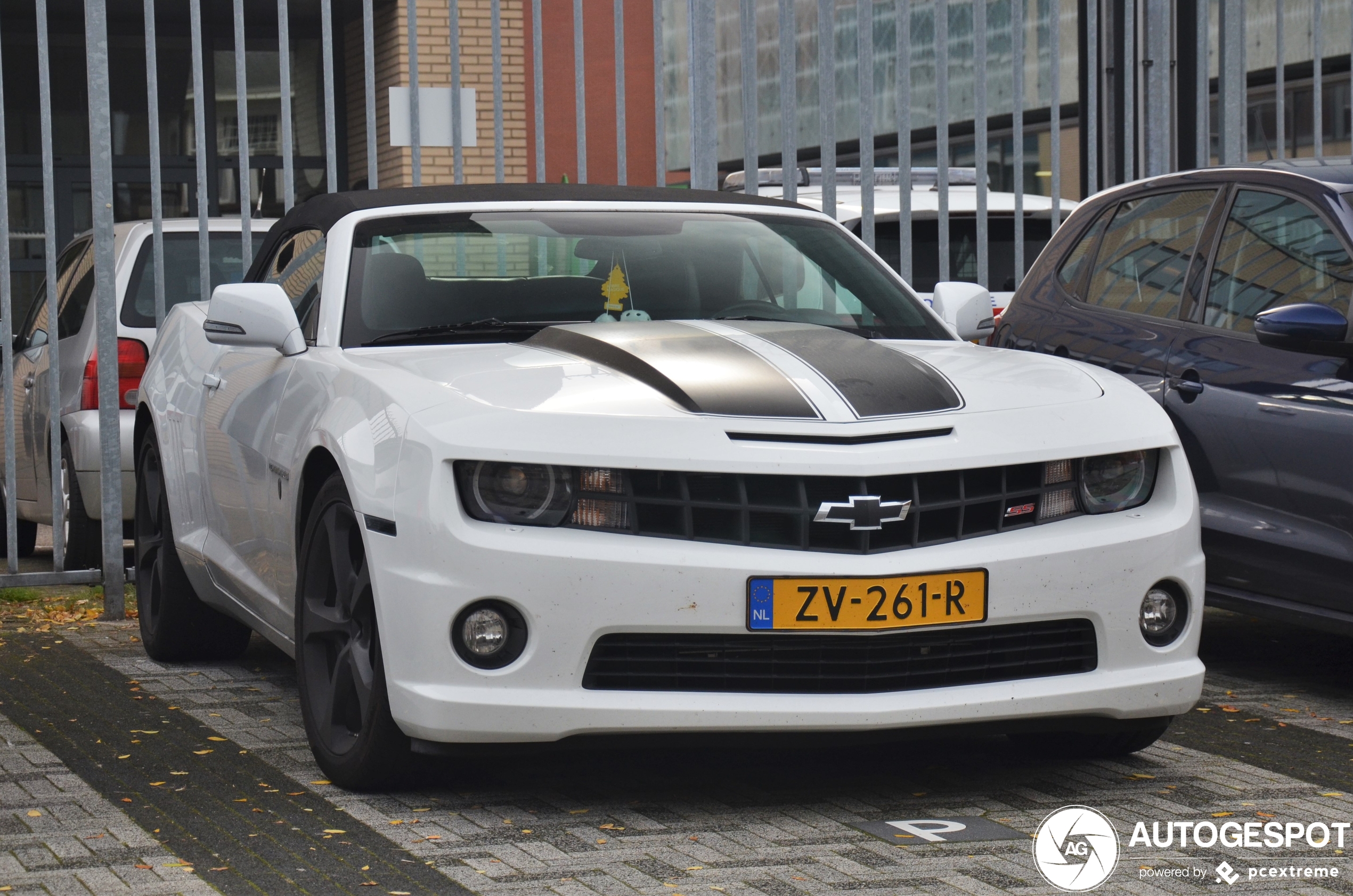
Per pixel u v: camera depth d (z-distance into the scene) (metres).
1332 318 5.02
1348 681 5.59
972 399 4.06
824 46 7.80
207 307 6.30
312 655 4.30
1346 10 13.02
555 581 3.71
